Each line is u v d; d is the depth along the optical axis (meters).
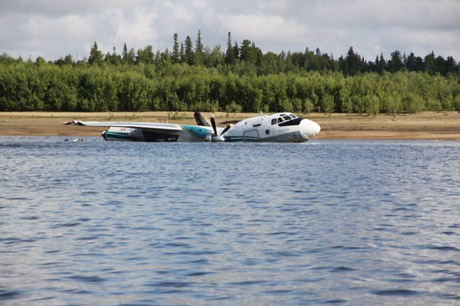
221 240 26.69
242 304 17.62
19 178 56.19
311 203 39.28
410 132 165.88
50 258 23.20
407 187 48.97
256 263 22.45
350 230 29.23
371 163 75.56
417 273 20.95
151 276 20.59
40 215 33.97
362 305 17.58
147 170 64.75
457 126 178.25
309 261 22.77
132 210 35.91
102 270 21.39
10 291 18.91
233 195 43.41
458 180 54.94
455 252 24.17
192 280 20.14
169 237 27.33
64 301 17.88
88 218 32.81
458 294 18.52
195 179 55.19
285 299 18.11
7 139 148.00
